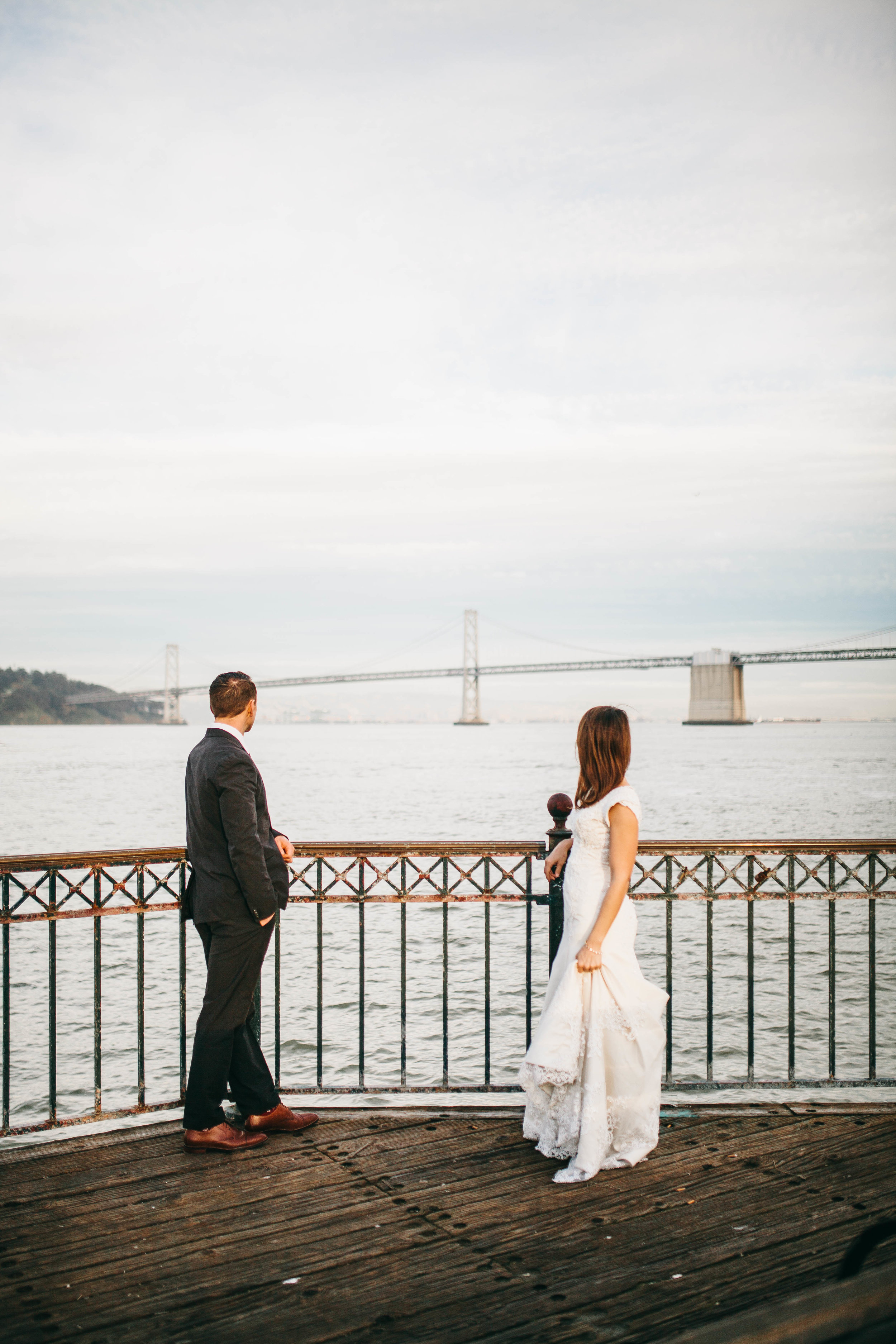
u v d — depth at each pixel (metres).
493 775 55.66
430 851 3.71
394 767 66.94
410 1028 10.24
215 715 3.48
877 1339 1.28
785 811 33.16
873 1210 2.89
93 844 25.73
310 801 37.12
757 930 14.70
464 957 13.14
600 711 3.36
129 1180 3.13
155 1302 2.44
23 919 3.38
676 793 41.25
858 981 11.93
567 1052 3.20
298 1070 9.07
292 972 12.51
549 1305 2.42
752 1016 3.78
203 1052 3.29
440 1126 3.56
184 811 34.72
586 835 3.30
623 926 3.32
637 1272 2.56
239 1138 3.36
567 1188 3.05
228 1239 2.75
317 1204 2.96
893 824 29.34
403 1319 2.37
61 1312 2.40
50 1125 3.46
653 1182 3.09
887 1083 3.79
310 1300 2.45
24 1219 2.87
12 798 40.38
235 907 3.30
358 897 3.72
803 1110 3.63
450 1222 2.84
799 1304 1.31
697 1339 1.25
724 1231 2.77
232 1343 2.27
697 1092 7.38
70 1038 10.08
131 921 15.49
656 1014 3.28
